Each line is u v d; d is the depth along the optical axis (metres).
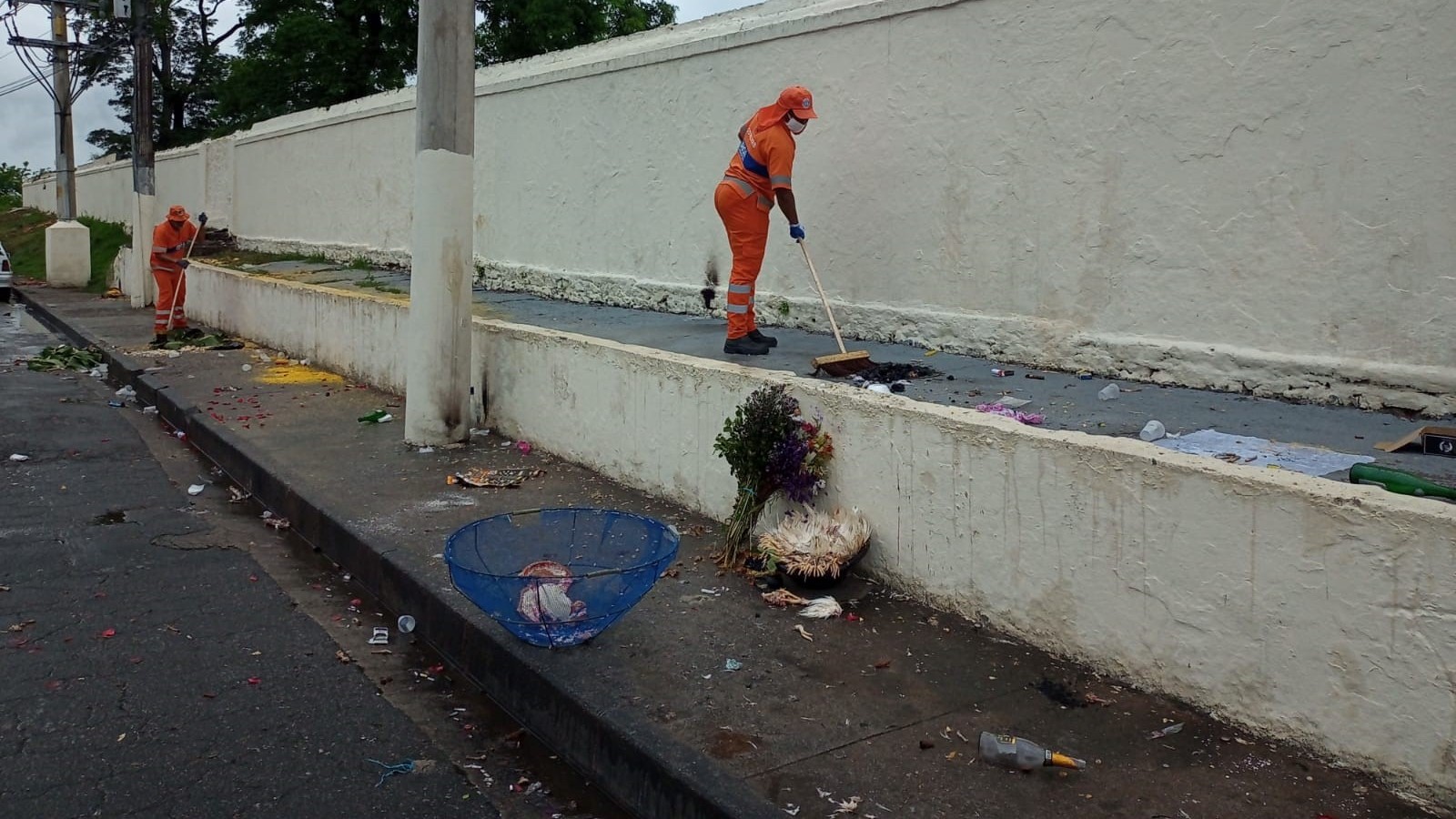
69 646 4.95
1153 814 3.20
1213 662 3.71
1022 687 4.03
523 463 7.61
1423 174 5.14
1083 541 4.11
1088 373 6.58
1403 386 5.26
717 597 5.00
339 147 16.98
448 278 7.97
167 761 3.93
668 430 6.46
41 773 3.82
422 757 4.04
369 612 5.56
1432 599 3.15
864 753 3.57
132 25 19.44
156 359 13.00
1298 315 5.67
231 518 7.26
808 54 8.43
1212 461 3.79
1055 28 6.62
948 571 4.69
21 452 8.81
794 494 5.27
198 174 23.00
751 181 7.14
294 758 3.99
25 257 31.67
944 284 7.51
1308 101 5.52
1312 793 3.28
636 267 10.71
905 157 7.68
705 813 3.30
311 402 10.07
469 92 7.86
